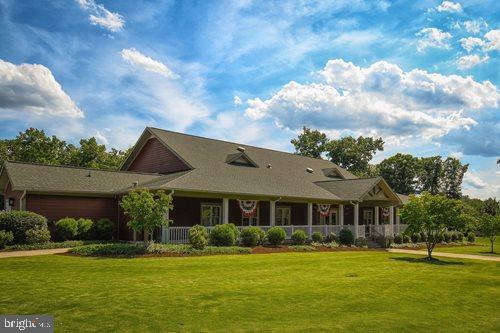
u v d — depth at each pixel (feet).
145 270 43.29
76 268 43.50
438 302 34.35
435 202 71.56
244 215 80.02
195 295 32.12
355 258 65.51
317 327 25.35
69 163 151.53
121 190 75.87
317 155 194.39
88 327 23.86
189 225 80.59
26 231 62.64
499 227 95.20
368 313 29.45
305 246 78.54
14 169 72.74
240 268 47.50
